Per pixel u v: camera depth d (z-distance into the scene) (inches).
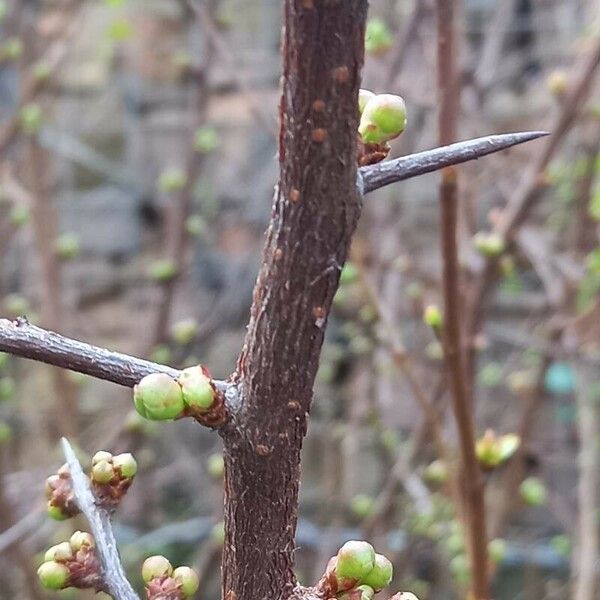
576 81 17.3
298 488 7.6
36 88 27.1
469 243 21.0
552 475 34.0
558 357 23.0
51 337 7.2
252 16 40.2
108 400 35.9
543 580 31.9
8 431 25.0
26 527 19.5
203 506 35.5
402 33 22.9
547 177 17.3
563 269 24.1
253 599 7.7
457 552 21.8
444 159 7.2
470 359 16.5
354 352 31.1
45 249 27.7
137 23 42.2
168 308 27.6
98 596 22.3
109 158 42.9
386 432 27.8
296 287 7.1
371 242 26.8
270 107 29.3
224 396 7.4
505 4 31.2
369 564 7.7
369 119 7.4
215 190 40.4
